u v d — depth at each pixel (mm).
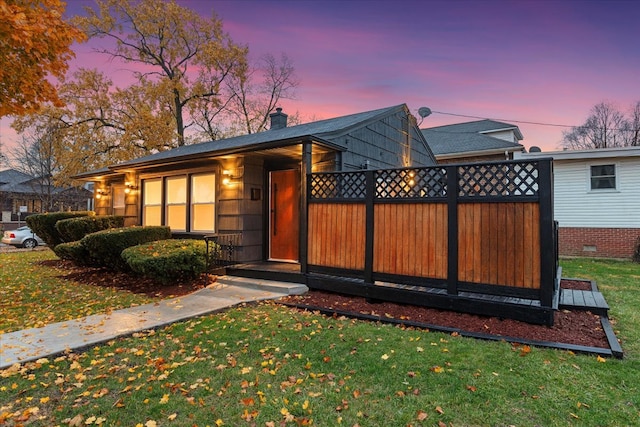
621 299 5426
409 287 5090
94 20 17625
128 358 3297
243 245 7344
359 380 2836
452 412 2379
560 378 2824
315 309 4867
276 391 2678
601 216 10773
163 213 9172
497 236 4266
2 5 3936
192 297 5617
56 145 17156
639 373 2906
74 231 9664
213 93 21219
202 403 2512
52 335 3820
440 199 4645
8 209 26141
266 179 7918
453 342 3625
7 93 5023
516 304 4199
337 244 5605
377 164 8547
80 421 2303
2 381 2836
